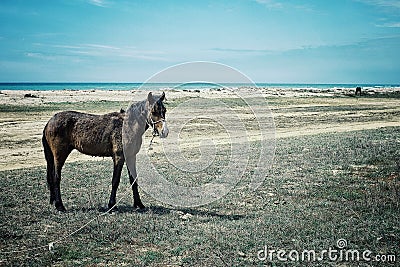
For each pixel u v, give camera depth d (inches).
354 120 1272.1
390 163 532.1
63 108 1456.7
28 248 277.1
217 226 317.7
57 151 357.1
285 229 308.2
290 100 2151.8
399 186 415.8
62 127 353.7
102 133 351.3
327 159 579.2
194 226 320.2
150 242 287.0
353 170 508.7
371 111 1582.2
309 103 1978.3
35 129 1008.9
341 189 420.5
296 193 411.5
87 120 354.9
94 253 268.5
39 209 365.4
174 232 306.0
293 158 595.5
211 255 262.1
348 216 337.7
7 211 360.2
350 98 2411.4
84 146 354.0
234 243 280.1
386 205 359.6
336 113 1491.1
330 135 895.1
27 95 1990.7
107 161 649.0
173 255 265.0
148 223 324.2
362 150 637.9
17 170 575.2
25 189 443.8
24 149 775.7
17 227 318.7
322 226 311.7
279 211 354.9
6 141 853.8
